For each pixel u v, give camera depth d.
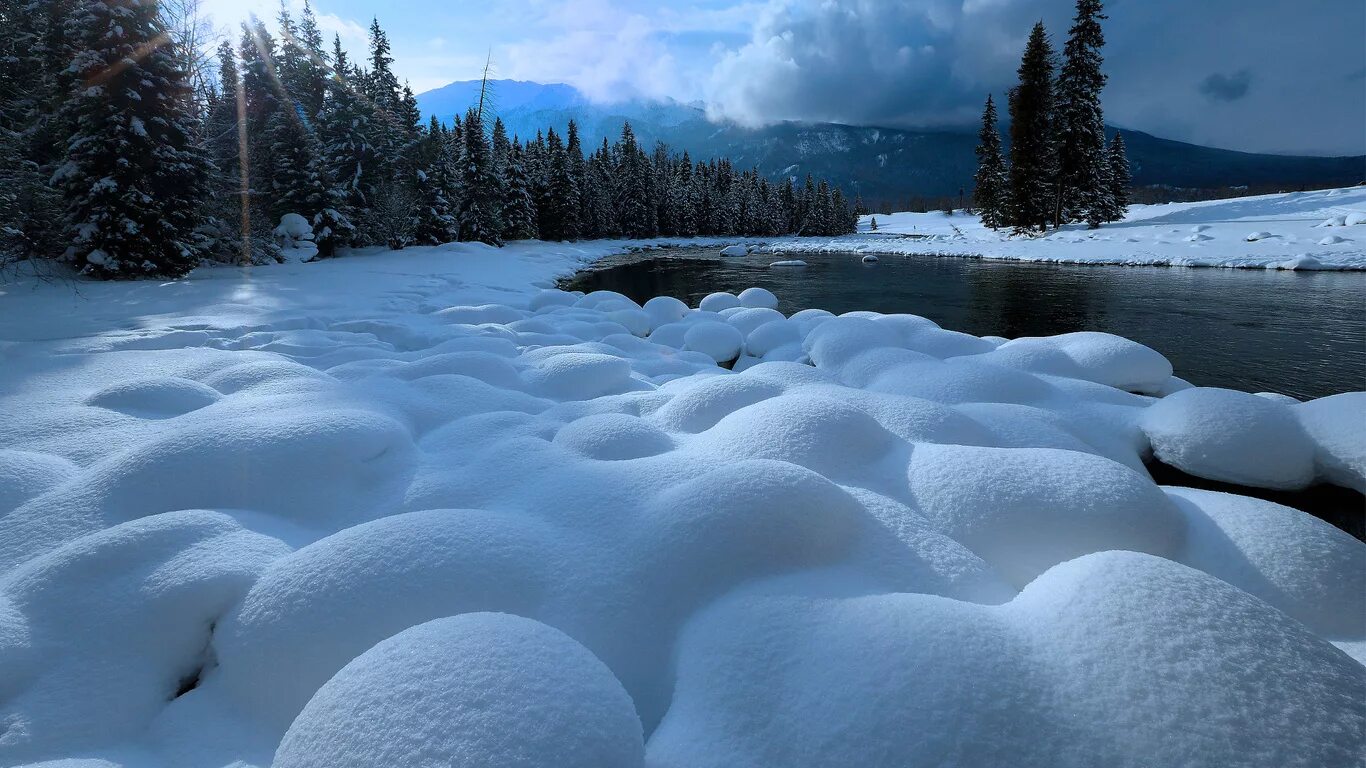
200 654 2.07
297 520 2.80
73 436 3.70
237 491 2.85
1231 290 14.66
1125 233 28.44
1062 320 11.80
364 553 2.10
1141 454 4.17
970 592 2.14
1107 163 35.12
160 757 1.75
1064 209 33.03
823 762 1.41
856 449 3.09
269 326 8.18
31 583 2.19
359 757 1.30
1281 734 1.29
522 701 1.38
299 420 3.25
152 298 11.19
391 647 1.55
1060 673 1.48
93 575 2.21
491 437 3.69
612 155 57.78
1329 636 2.13
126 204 13.97
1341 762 1.25
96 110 13.83
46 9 15.05
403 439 3.51
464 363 5.14
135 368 5.39
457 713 1.35
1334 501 3.55
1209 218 29.67
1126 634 1.51
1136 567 1.72
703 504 2.27
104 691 1.90
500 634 1.57
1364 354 8.40
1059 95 31.77
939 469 2.86
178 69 14.95
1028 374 4.96
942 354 6.48
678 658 1.87
